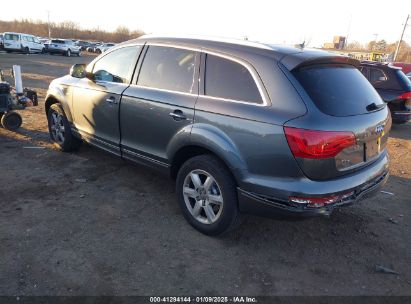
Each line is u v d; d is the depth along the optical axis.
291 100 3.14
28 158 5.58
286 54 3.33
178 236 3.76
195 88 3.78
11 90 7.29
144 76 4.32
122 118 4.46
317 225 4.17
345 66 3.73
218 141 3.44
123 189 4.72
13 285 2.93
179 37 4.15
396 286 3.24
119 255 3.39
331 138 3.02
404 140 8.59
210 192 3.66
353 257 3.62
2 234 3.58
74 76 5.51
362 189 3.45
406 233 4.13
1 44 34.00
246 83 3.42
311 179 3.09
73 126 5.44
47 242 3.51
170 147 3.92
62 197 4.41
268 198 3.22
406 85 9.19
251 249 3.63
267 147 3.17
